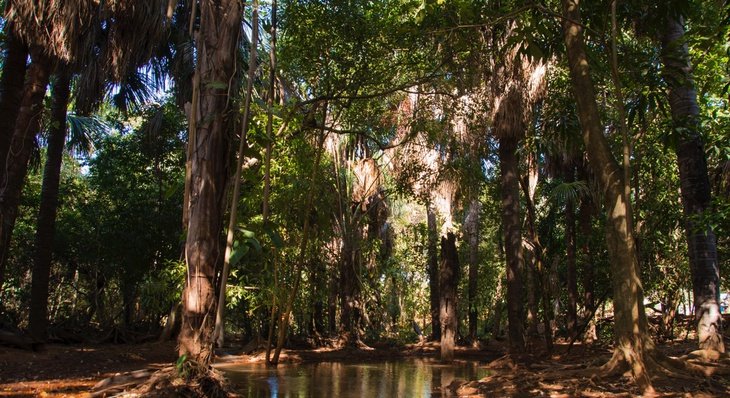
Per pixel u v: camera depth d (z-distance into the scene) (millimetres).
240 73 9445
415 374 9719
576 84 7215
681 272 16031
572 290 15133
